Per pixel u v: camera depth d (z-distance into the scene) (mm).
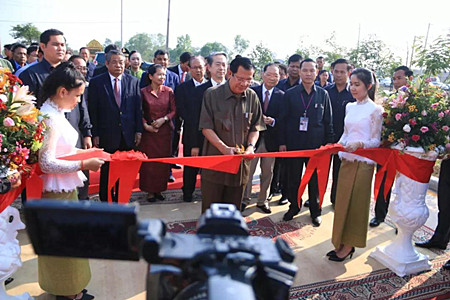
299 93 4031
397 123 3012
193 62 4664
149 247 740
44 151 2154
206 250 780
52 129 2182
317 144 4043
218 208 972
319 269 3176
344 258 3316
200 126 3012
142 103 4430
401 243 3209
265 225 4039
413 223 3070
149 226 794
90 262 3125
